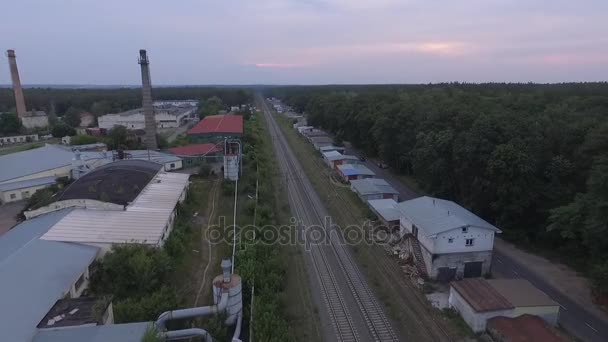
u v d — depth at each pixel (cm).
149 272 2733
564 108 5697
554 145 3988
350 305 2812
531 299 2548
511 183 3803
